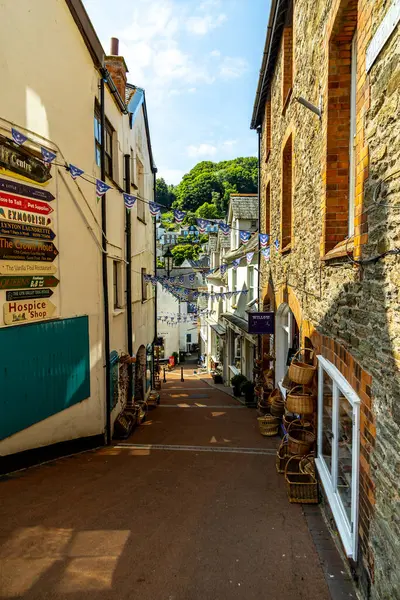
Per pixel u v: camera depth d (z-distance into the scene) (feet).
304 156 20.72
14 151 19.29
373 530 10.71
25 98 19.86
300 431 21.08
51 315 22.17
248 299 49.11
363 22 11.25
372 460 10.84
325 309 16.66
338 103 15.51
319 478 17.70
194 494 18.53
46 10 21.18
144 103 43.39
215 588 12.14
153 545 14.21
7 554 13.48
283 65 26.94
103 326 27.04
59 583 12.13
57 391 22.74
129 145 36.60
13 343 19.69
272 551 14.02
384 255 9.80
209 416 37.58
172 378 86.12
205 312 88.94
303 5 20.56
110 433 27.35
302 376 18.80
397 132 9.05
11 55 18.94
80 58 24.35
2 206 18.86
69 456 23.80
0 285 18.86
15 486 18.67
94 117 26.55
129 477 20.45
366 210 11.18
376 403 10.55
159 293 109.29
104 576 12.51
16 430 20.21
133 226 37.73
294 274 24.09
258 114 40.09
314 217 18.54
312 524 15.85
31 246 20.61
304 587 12.25
